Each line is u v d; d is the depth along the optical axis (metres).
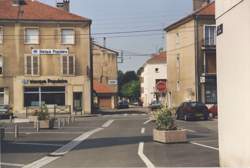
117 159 16.98
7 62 59.84
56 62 60.72
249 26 10.80
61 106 60.12
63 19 60.69
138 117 50.19
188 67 62.31
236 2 11.71
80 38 61.12
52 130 32.44
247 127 11.04
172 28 67.62
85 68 61.16
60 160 17.16
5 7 60.81
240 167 11.57
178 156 17.31
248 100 10.95
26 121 46.09
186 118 42.75
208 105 54.50
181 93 64.94
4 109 53.78
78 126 36.66
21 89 60.00
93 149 20.59
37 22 60.22
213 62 60.41
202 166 14.50
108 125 37.41
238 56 11.63
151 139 24.59
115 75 101.81
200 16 60.34
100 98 99.50
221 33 13.05
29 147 21.84
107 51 101.69
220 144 13.37
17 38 60.03
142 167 14.76
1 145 22.72
